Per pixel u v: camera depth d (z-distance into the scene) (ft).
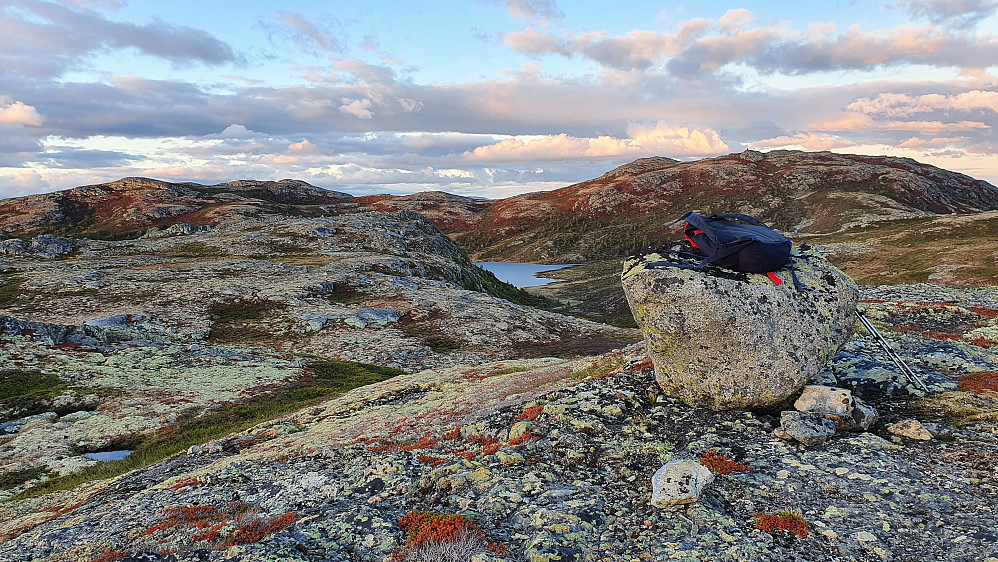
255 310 214.48
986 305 84.02
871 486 26.81
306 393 118.11
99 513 36.99
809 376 36.42
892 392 39.06
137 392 114.42
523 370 95.55
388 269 310.45
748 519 25.35
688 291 36.65
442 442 43.39
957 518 23.18
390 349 179.32
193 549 25.85
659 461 32.96
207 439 85.10
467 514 27.91
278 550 24.88
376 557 24.20
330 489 34.14
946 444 30.37
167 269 276.82
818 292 38.47
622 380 46.70
